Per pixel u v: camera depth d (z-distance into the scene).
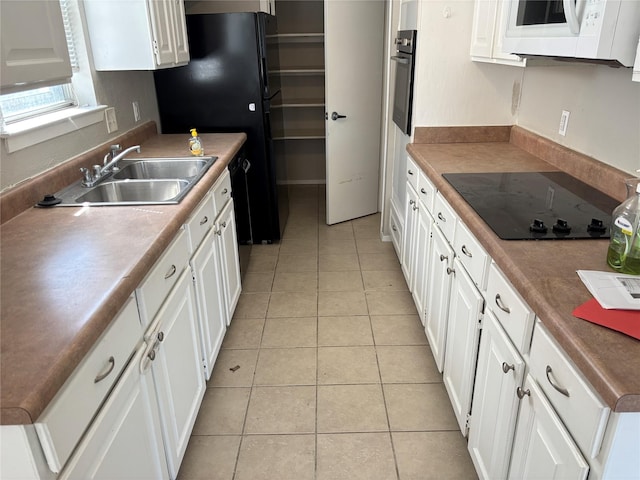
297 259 3.46
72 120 2.06
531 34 1.59
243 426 1.95
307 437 1.88
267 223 3.65
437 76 2.59
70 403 0.91
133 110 2.81
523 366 1.19
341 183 4.00
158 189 2.08
